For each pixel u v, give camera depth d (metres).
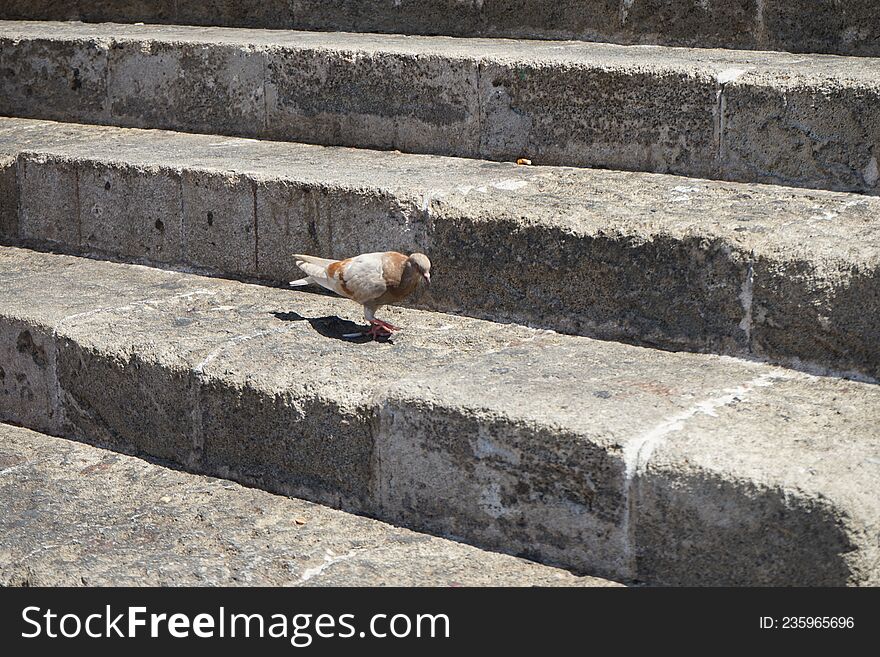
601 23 10.27
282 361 7.20
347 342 7.51
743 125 8.19
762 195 7.88
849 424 5.99
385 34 11.38
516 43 10.38
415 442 6.47
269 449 7.06
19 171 9.82
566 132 8.90
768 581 5.48
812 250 6.66
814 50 9.38
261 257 8.73
